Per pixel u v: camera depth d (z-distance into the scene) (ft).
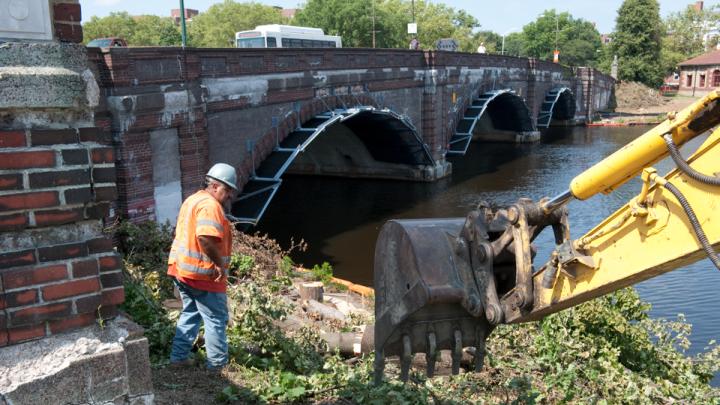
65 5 10.82
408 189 92.27
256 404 15.62
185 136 43.29
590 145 143.33
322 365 19.67
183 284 16.21
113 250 11.11
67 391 10.49
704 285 47.62
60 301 10.44
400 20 262.47
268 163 55.47
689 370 26.91
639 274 9.50
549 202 10.51
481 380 19.16
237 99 50.31
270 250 38.14
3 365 10.02
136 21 299.79
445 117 98.32
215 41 286.46
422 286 10.37
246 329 20.06
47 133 10.19
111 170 10.91
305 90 60.34
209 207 15.51
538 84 152.76
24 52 10.07
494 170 108.37
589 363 21.45
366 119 81.61
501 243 10.49
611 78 228.43
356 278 53.06
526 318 10.55
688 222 8.95
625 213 9.70
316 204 83.25
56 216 10.34
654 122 191.21
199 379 16.39
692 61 284.00
